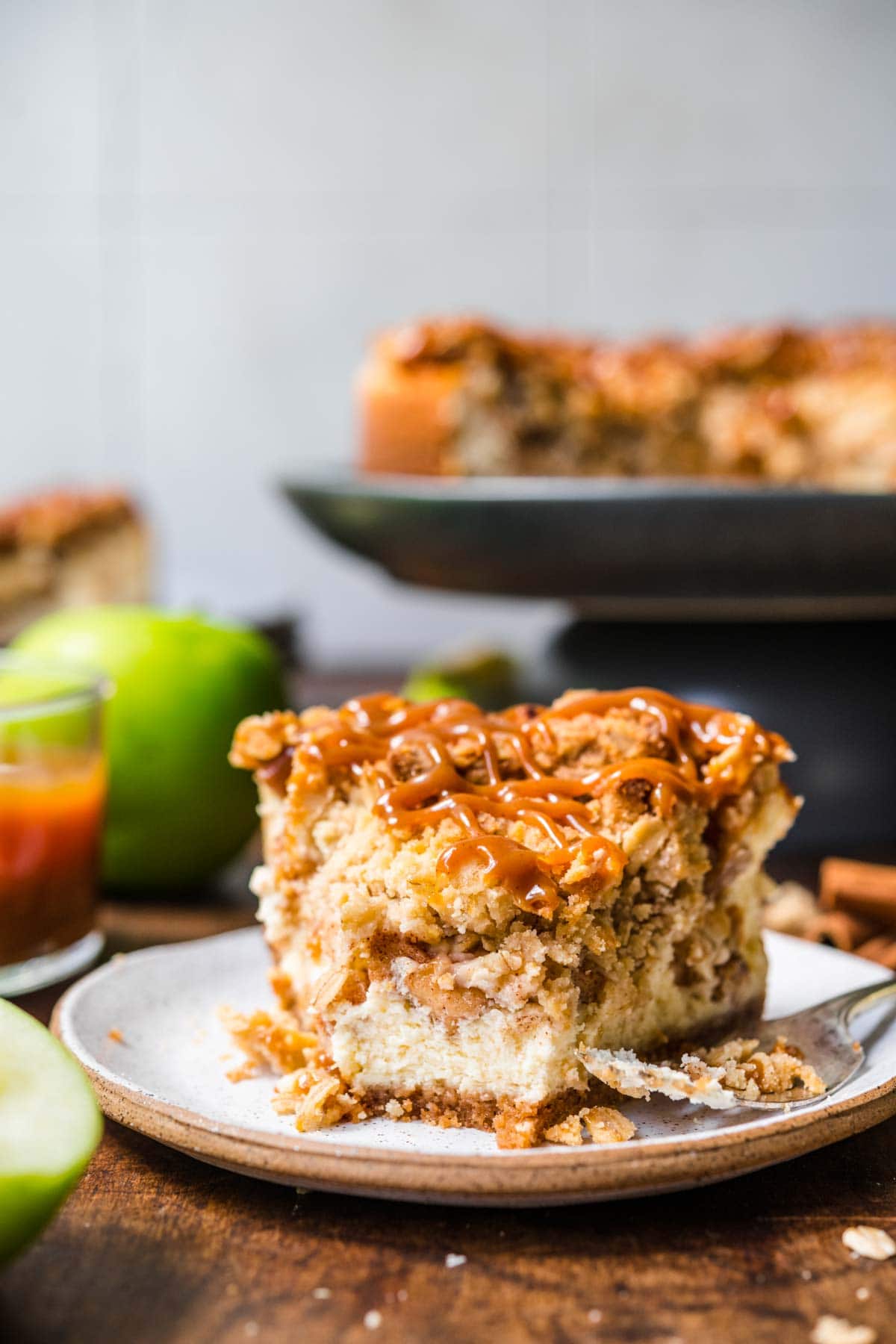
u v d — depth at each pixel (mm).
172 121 1076
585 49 1047
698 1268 389
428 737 452
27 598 941
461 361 750
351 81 1066
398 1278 385
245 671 583
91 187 1084
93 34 1068
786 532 576
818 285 1054
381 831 436
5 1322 374
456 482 715
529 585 611
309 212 1080
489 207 1070
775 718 624
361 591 1107
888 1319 376
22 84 1077
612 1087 428
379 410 758
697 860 450
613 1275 386
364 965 427
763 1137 399
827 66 1031
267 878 469
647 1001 443
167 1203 407
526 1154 393
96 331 1099
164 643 575
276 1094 430
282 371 1097
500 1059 424
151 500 1112
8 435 1111
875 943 523
